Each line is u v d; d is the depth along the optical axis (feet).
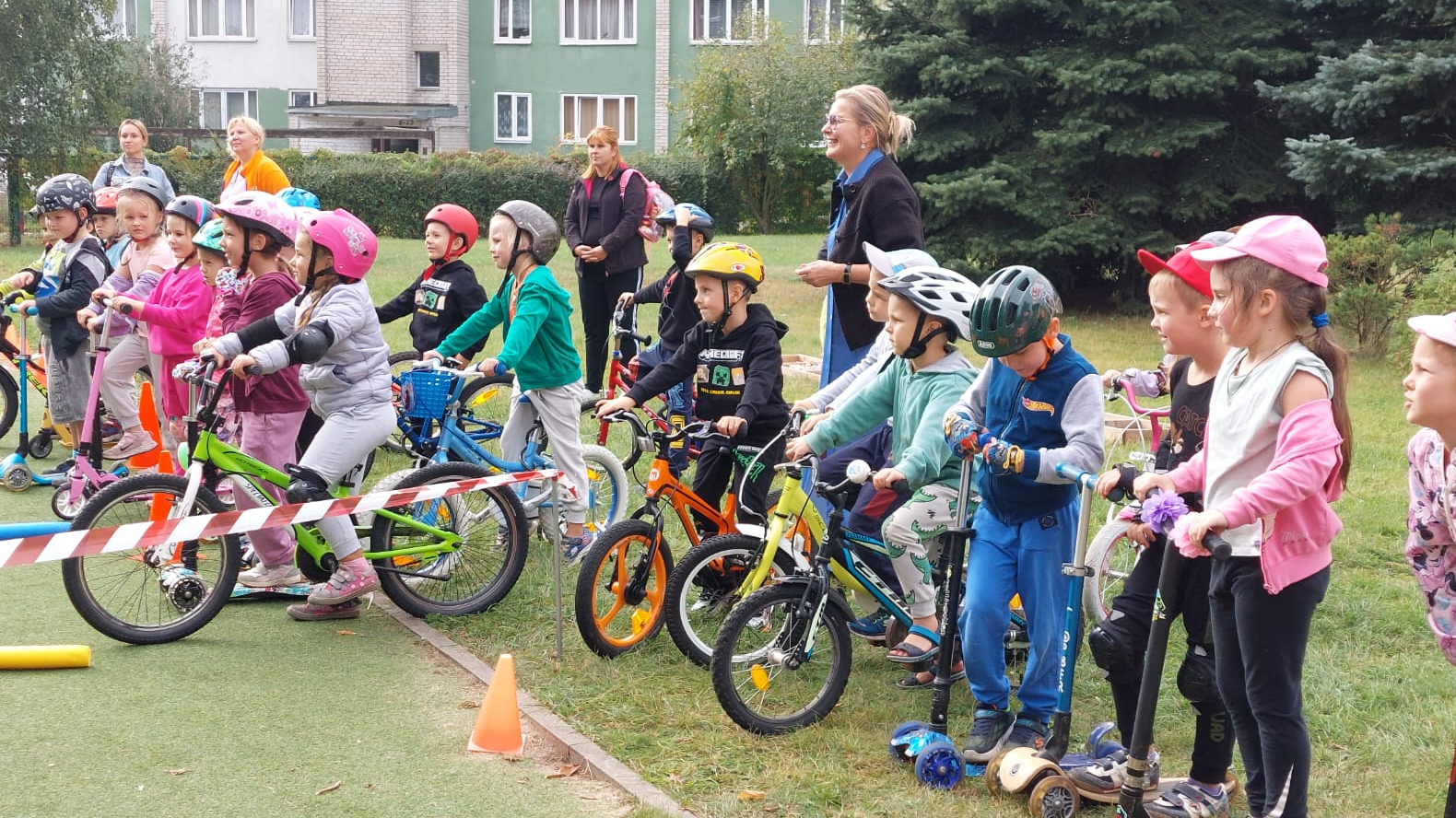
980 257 56.44
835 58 112.57
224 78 137.08
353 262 18.37
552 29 130.82
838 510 15.30
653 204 32.68
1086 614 18.62
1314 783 14.15
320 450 18.60
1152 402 34.06
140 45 132.05
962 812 13.38
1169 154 52.90
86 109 91.04
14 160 88.74
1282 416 11.55
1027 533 14.25
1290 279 11.51
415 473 19.10
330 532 18.57
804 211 115.65
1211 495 12.01
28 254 76.59
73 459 26.86
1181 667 13.12
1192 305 13.00
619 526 17.51
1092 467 13.56
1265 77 54.65
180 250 22.77
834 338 20.43
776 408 18.47
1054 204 54.70
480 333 22.38
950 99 55.93
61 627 18.38
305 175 108.27
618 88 131.13
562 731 15.10
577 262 32.30
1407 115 49.70
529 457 22.17
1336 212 53.83
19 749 14.40
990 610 14.20
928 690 16.72
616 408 18.35
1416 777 14.29
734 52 114.11
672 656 17.67
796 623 15.31
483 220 110.32
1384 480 27.68
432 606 19.12
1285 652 11.85
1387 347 45.34
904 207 19.49
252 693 16.25
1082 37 55.93
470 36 131.64
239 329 19.52
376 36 131.13
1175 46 52.49
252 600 19.90
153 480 17.90
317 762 14.30
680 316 27.58
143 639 17.80
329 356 18.65
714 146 113.91
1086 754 14.14
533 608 19.60
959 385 15.33
